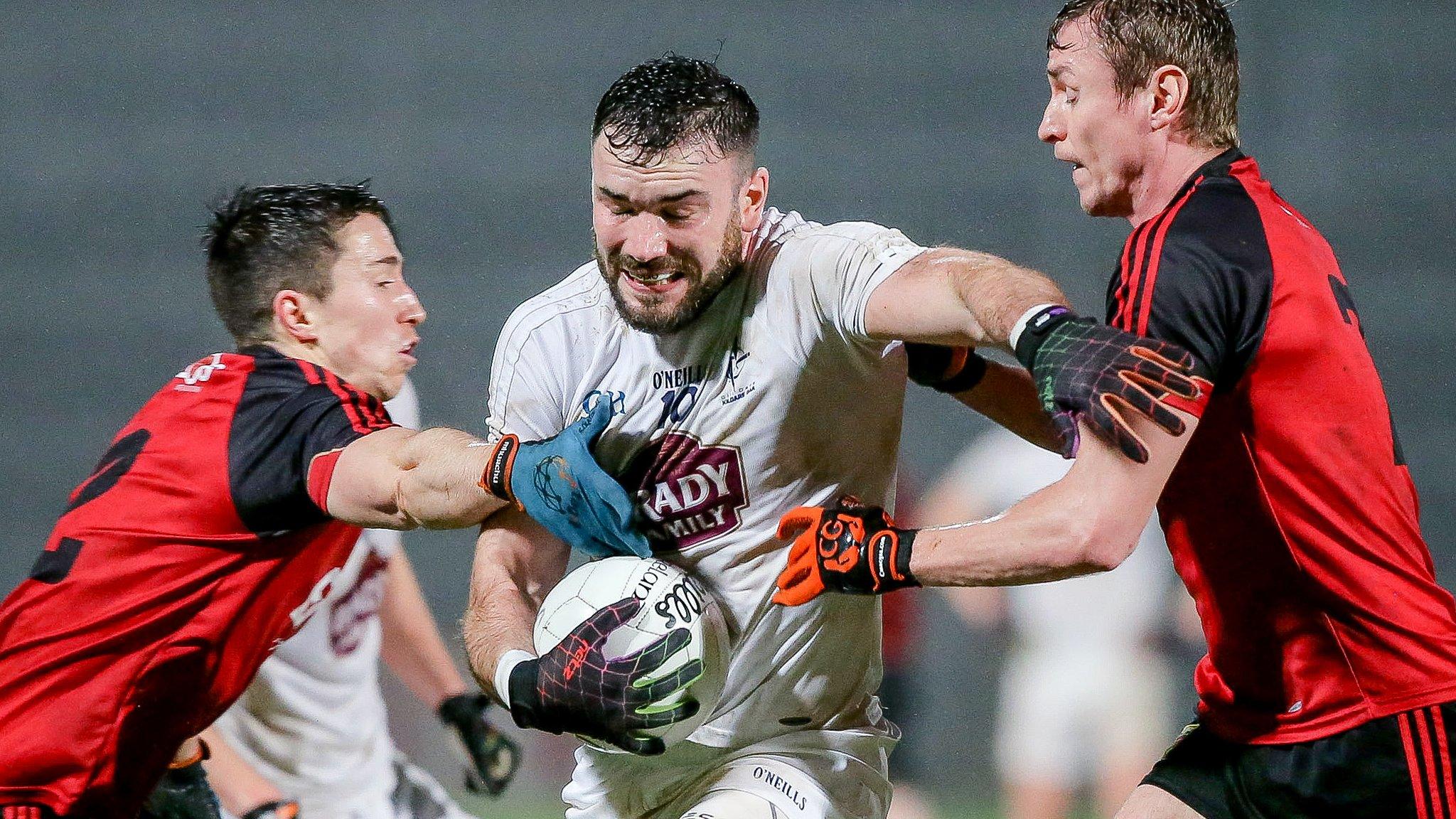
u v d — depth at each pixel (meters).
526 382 13.28
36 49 49.00
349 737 18.25
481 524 14.07
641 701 12.14
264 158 49.22
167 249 48.25
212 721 13.73
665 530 13.11
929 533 11.17
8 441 45.34
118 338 47.06
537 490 11.51
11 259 47.69
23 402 45.94
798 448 12.85
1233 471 11.69
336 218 13.56
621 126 11.82
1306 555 11.63
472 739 18.50
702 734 13.61
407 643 18.64
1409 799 11.70
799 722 13.62
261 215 13.52
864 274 11.94
